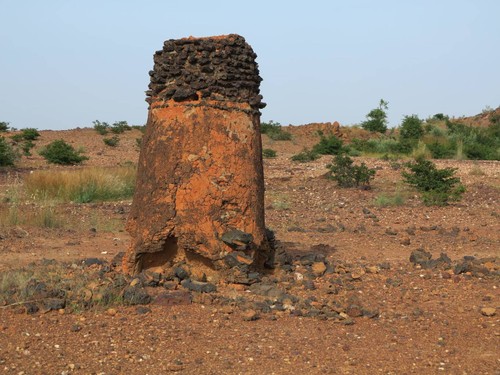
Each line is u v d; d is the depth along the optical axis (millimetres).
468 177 19469
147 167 7430
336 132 44750
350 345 5559
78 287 6777
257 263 7715
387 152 30641
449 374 4973
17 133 42250
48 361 5074
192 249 7223
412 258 8859
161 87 7547
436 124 48031
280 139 41406
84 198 14938
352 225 12234
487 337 5797
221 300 6598
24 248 9523
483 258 9141
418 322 6223
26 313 6133
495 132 39031
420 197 15609
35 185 15383
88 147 34469
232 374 4902
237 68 7547
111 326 5871
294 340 5637
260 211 7582
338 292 7230
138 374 4879
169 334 5699
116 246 9875
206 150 7254
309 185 18094
